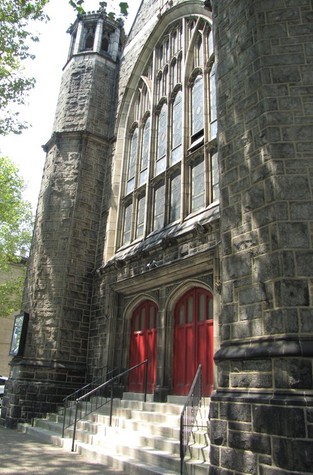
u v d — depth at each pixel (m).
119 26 21.55
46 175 17.92
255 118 7.61
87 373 14.78
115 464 8.06
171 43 16.61
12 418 13.80
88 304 15.86
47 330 14.88
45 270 15.78
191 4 15.48
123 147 17.80
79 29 21.19
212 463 6.45
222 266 7.58
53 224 16.44
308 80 7.40
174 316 12.16
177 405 9.88
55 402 13.95
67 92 19.30
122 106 18.44
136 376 13.19
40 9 13.65
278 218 6.60
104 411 11.87
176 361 11.62
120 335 14.14
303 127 7.09
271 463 5.50
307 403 5.43
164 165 14.75
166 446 8.03
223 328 7.19
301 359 5.73
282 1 8.14
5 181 25.06
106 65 20.09
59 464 8.03
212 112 12.88
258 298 6.61
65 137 18.00
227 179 7.97
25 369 14.42
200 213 11.89
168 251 12.23
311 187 6.68
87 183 17.34
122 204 16.75
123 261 14.20
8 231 27.08
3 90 14.38
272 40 7.86
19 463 7.89
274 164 6.94
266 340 6.22
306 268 6.22
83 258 16.28
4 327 34.69
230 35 8.92
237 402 6.29
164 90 16.25
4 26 13.58
